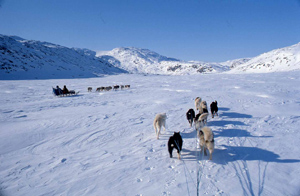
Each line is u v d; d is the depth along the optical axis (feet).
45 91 82.53
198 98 35.76
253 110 34.06
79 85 112.57
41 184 14.92
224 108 36.96
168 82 107.04
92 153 20.13
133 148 20.83
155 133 25.23
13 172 16.94
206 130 17.20
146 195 12.80
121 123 30.09
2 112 40.22
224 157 17.48
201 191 12.81
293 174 14.30
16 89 89.71
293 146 18.78
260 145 19.47
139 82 119.03
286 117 28.35
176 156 18.40
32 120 33.47
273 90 54.24
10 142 23.70
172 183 13.94
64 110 41.65
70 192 13.71
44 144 23.03
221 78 114.01
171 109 38.29
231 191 12.71
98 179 15.15
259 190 12.71
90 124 30.19
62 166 17.62
